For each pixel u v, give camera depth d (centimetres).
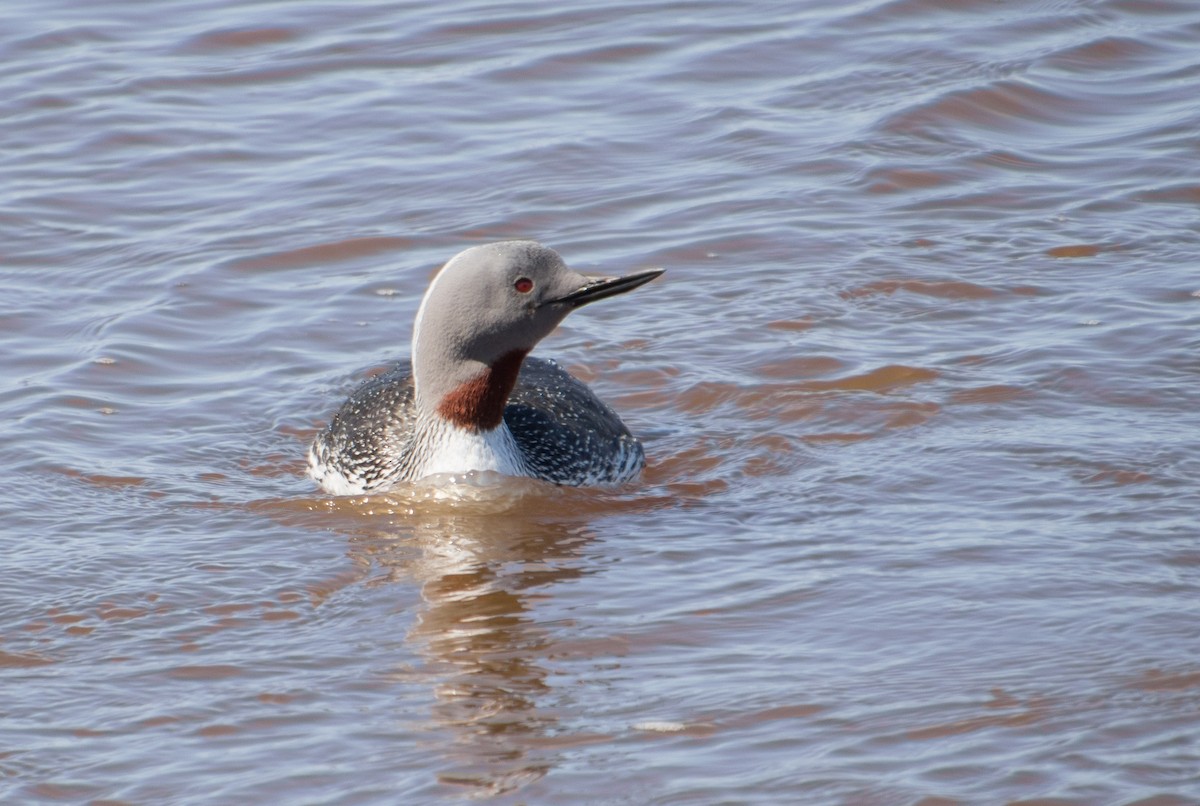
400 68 2503
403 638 1188
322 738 1042
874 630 1169
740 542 1358
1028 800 937
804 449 1551
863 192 2130
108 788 987
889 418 1595
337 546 1370
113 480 1498
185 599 1257
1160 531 1312
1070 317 1778
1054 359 1680
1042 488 1416
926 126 2291
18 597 1252
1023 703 1048
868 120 2314
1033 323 1775
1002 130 2297
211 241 2022
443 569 1319
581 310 1875
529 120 2344
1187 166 2156
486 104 2391
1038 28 2573
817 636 1165
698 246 2000
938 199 2108
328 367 1753
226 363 1755
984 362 1694
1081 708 1038
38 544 1356
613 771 991
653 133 2300
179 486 1495
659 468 1550
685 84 2444
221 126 2325
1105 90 2395
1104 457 1466
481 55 2536
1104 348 1697
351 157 2242
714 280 1922
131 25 2636
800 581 1263
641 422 1644
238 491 1495
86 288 1906
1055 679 1077
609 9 2681
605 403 1677
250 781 991
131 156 2241
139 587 1276
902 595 1223
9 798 975
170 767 1009
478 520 1429
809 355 1730
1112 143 2244
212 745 1037
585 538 1383
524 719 1060
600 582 1284
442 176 2188
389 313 1866
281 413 1658
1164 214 2041
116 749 1032
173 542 1371
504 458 1497
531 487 1486
